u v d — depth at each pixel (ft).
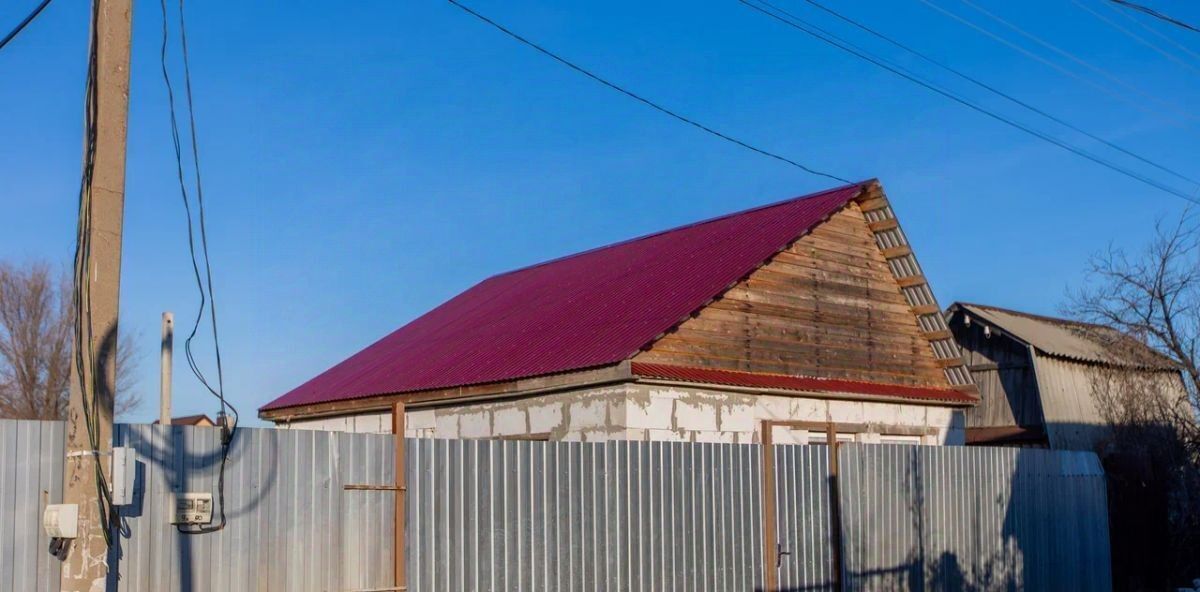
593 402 48.67
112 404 21.66
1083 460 57.00
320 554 27.66
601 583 33.81
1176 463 68.95
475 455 31.24
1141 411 70.79
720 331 53.06
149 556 24.45
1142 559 62.28
